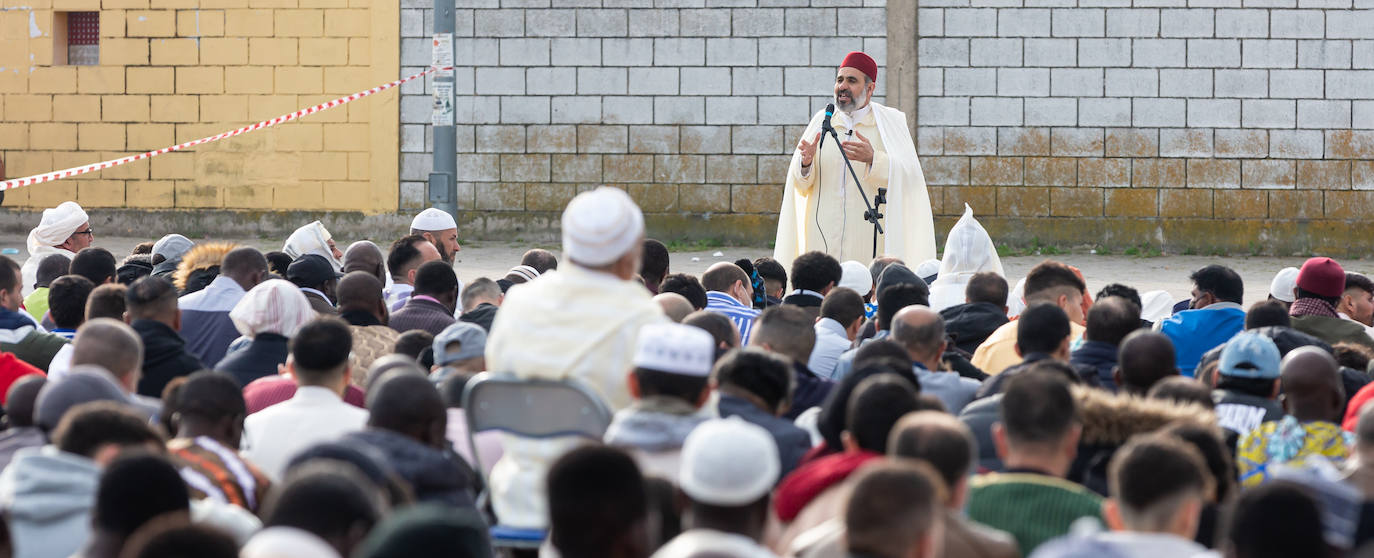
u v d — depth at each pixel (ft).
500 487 23.75
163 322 31.60
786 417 28.43
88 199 96.99
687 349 21.63
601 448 15.69
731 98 92.63
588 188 94.02
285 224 95.96
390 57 94.27
